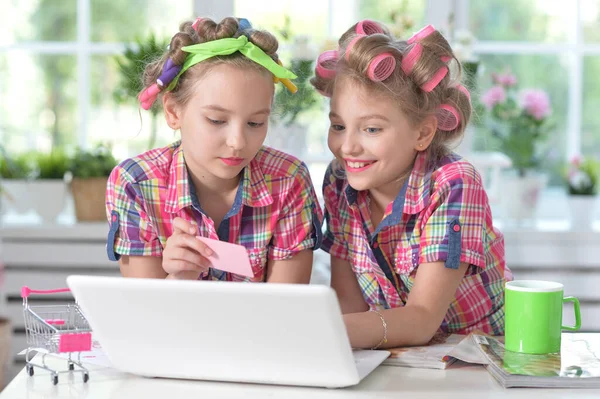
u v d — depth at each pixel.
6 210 3.38
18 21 3.35
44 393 1.12
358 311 1.62
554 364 1.21
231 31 1.41
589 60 3.40
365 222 1.58
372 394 1.12
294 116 2.86
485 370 1.25
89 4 3.34
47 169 3.19
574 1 3.37
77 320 1.31
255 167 1.52
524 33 3.39
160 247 1.49
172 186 1.49
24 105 3.39
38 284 3.13
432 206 1.46
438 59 1.47
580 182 3.30
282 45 3.10
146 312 1.10
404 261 1.52
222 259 1.33
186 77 1.40
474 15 3.38
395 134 1.44
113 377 1.20
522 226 3.27
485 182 3.09
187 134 1.42
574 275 3.17
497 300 1.64
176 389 1.14
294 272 1.52
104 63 3.36
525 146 3.25
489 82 3.41
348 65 1.44
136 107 3.36
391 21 3.19
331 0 3.29
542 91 3.39
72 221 3.26
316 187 3.21
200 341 1.12
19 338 3.14
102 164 3.18
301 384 1.14
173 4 3.33
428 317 1.39
